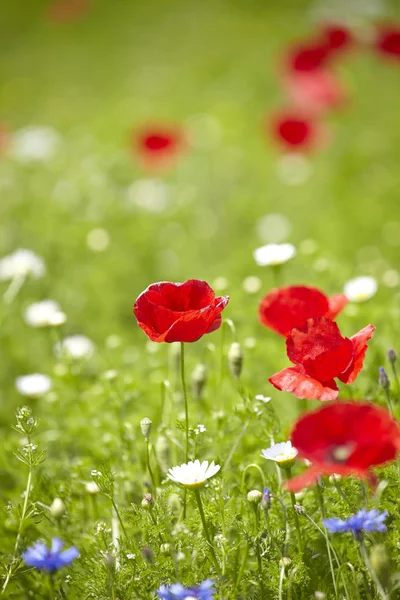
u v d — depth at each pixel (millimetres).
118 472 4602
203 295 3693
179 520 3967
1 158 12266
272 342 5926
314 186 12070
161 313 3547
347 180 11898
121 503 4445
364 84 16453
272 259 5598
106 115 16625
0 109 18656
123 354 6934
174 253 10055
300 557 3691
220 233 10734
